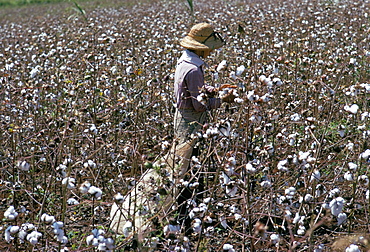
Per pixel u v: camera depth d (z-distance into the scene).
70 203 4.13
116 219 4.40
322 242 4.28
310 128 4.46
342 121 6.20
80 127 5.32
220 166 3.83
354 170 3.98
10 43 14.04
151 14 17.77
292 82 6.16
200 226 3.79
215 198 4.90
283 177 4.80
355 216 4.73
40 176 5.70
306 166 3.87
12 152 5.40
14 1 41.41
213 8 18.89
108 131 5.80
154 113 6.76
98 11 24.92
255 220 4.55
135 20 15.50
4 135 6.01
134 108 5.88
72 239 4.50
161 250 4.16
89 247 3.61
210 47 4.71
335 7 15.42
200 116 4.75
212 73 5.46
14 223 4.77
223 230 4.65
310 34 9.53
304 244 4.14
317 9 14.94
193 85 4.65
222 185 4.09
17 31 17.88
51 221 3.45
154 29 11.58
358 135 5.25
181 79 4.69
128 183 4.41
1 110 5.91
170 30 11.02
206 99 4.33
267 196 4.40
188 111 4.72
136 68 7.07
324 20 12.09
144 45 9.71
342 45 8.88
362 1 16.75
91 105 6.30
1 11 35.12
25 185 5.25
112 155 5.41
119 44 9.94
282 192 4.47
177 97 4.77
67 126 4.57
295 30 10.53
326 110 5.70
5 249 4.36
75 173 4.80
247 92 4.26
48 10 30.95
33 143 5.92
